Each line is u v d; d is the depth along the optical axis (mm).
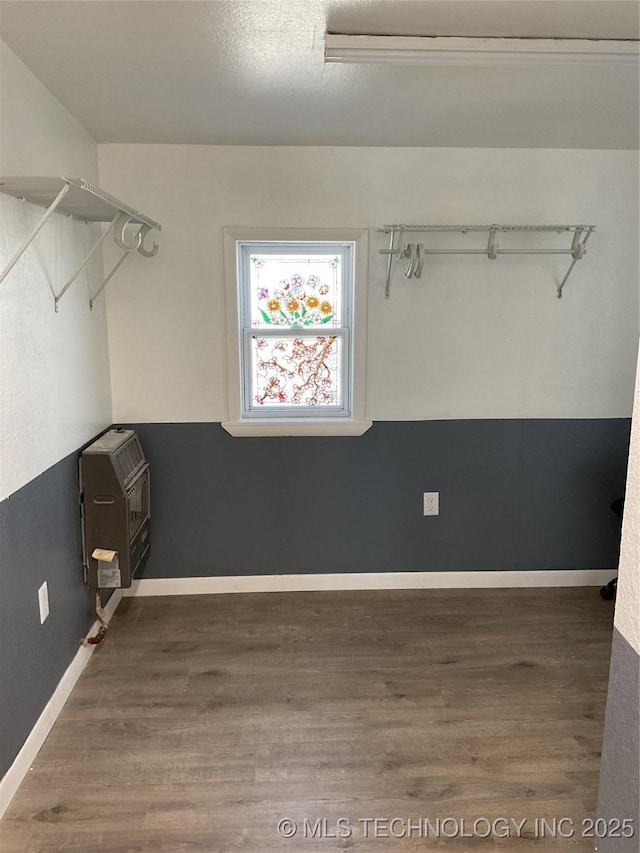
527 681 2475
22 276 1925
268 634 2820
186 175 2857
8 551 1831
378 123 2506
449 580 3295
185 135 2680
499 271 3033
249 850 1706
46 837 1735
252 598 3174
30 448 2000
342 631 2850
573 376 3158
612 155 2945
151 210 2875
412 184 2926
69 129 2377
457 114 2383
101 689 2398
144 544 2947
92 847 1707
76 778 1947
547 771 1994
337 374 3191
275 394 3191
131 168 2830
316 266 3084
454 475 3215
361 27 1651
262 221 2920
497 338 3098
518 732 2176
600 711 2293
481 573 3299
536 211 2980
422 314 3051
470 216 2971
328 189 2908
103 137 2707
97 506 2508
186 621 2930
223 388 3057
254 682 2455
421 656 2646
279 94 2158
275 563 3238
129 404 3039
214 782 1938
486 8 1550
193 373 3033
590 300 3086
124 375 3010
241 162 2861
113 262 2898
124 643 2729
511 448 3207
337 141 2783
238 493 3156
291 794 1896
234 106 2291
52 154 2186
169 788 1913
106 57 1848
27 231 1947
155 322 2971
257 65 1901
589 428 3213
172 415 3064
